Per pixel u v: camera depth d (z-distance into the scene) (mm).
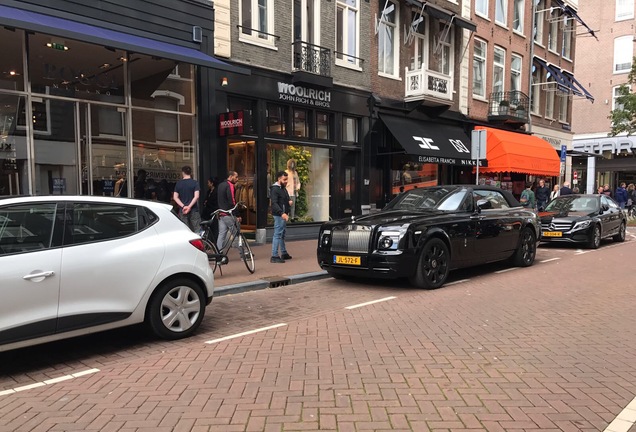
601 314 6242
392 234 7426
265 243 12898
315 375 4219
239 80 12211
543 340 5164
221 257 8453
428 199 9008
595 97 36906
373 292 7629
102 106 10258
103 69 10234
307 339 5273
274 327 5777
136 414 3527
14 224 4387
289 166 13820
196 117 11602
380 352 4797
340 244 7898
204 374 4305
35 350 5082
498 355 4695
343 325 5793
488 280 8594
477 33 20938
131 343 5266
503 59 22984
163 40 10586
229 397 3797
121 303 4883
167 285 5254
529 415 3449
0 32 8906
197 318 5516
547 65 25453
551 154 22750
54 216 4621
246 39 12336
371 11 15898
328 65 14234
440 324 5773
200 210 11508
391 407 3586
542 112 26391
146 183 10922
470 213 8672
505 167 19375
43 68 9422
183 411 3562
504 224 9273
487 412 3498
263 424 3346
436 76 17406
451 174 20016
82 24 9125
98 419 3459
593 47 37062
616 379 4109
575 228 12992
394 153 16188
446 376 4168
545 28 26438
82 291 4609
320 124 14672
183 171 9633
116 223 5031
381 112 16453
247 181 12875
